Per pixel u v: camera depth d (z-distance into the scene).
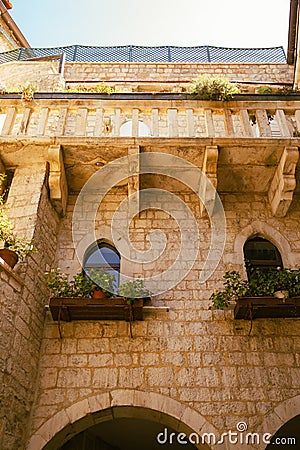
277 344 6.38
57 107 7.74
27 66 11.11
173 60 12.55
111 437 7.95
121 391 5.98
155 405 5.86
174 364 6.20
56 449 5.96
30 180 7.19
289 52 11.39
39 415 5.80
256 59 12.54
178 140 7.16
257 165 7.50
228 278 6.76
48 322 6.56
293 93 7.95
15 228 6.60
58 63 11.14
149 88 10.92
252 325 6.52
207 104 7.81
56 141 7.14
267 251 7.46
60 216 7.57
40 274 6.60
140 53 12.67
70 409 5.84
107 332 6.48
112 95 7.82
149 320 6.57
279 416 5.80
